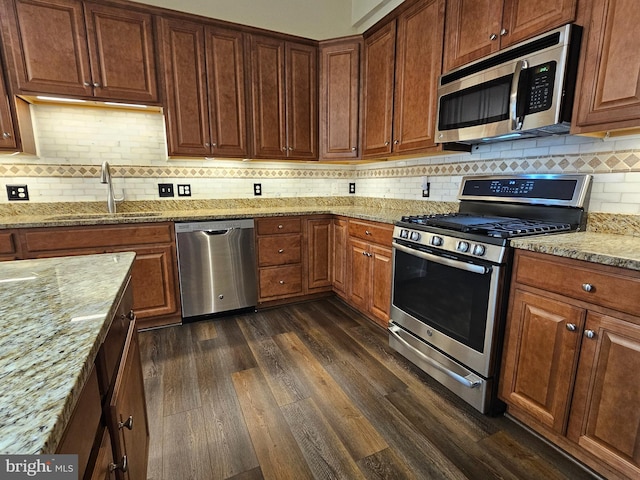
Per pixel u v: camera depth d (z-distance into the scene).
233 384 1.82
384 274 2.37
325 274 3.10
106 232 2.26
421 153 2.41
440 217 2.04
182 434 1.47
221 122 2.69
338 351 2.18
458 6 1.95
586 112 1.44
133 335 1.09
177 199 2.92
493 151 2.15
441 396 1.74
